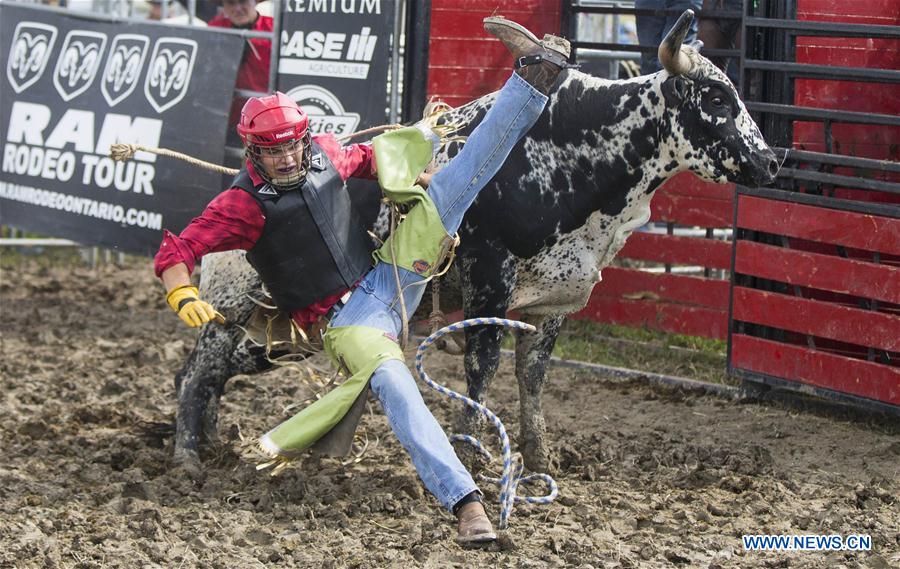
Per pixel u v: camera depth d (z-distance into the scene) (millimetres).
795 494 7805
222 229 6570
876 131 9844
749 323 9992
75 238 13203
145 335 12211
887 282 8922
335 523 7090
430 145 6984
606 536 6945
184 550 6680
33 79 13445
